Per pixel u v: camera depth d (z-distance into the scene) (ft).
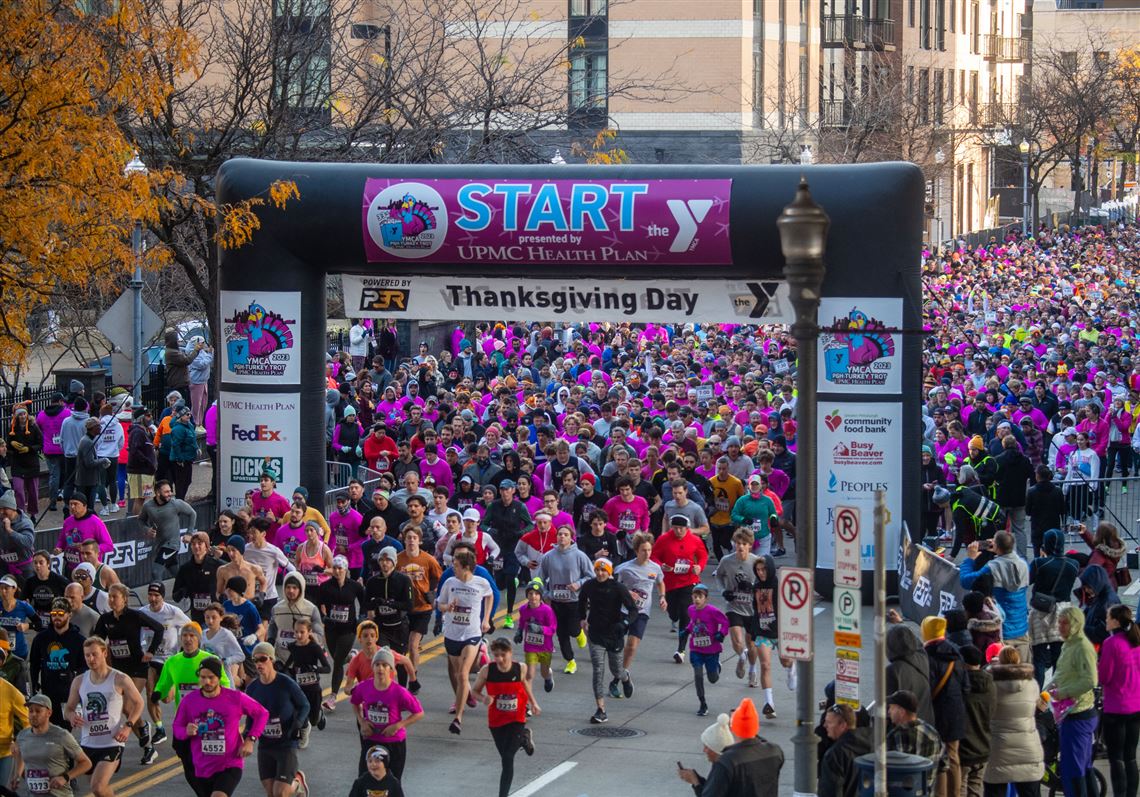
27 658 195.00
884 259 254.06
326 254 274.16
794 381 354.33
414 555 209.67
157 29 302.66
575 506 257.34
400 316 276.21
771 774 130.62
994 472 268.82
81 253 230.07
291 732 160.56
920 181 256.32
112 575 200.34
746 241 255.09
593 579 199.21
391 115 413.39
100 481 301.22
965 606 167.22
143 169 250.16
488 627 198.90
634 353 455.63
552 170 265.54
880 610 121.08
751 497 255.50
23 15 223.30
